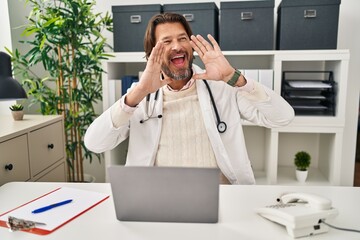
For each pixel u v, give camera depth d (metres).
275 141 2.00
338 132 1.94
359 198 1.01
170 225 0.85
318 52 1.88
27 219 0.88
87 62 2.12
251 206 0.95
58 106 2.24
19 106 1.86
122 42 2.06
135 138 1.40
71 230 0.83
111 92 2.12
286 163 2.39
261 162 2.38
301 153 2.11
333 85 1.99
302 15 1.89
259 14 1.92
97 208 0.96
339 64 1.91
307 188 1.10
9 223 0.85
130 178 0.83
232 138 1.38
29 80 2.19
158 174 0.82
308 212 0.80
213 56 1.20
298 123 1.96
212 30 1.96
